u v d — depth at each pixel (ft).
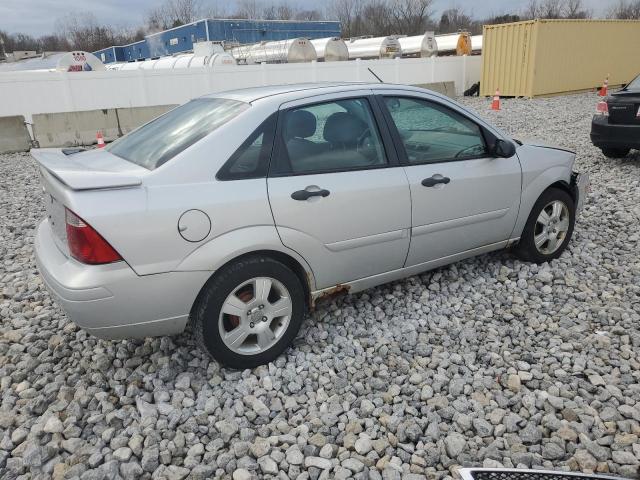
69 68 67.15
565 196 14.97
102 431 9.02
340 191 10.68
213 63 69.77
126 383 10.30
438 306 12.96
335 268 11.08
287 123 10.46
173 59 77.51
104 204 8.66
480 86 68.18
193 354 11.06
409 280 14.21
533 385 9.87
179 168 9.36
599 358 10.69
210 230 9.34
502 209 13.50
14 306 13.44
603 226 18.20
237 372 10.38
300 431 8.89
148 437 8.68
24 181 28.43
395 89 12.15
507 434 8.71
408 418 9.14
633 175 24.91
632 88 26.84
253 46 81.41
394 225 11.55
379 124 11.59
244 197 9.62
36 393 10.02
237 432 8.91
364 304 13.10
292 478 8.01
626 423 8.79
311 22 119.14
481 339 11.58
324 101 11.02
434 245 12.51
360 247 11.25
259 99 10.57
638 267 14.82
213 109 10.98
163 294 9.18
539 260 15.01
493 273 14.60
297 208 10.16
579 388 9.79
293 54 75.15
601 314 12.19
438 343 11.50
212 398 9.57
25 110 47.52
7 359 11.21
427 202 11.96
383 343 11.39
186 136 10.14
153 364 10.73
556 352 10.89
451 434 8.68
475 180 12.73
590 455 8.23
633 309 12.59
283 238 10.07
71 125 40.91
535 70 60.64
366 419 9.09
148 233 8.86
